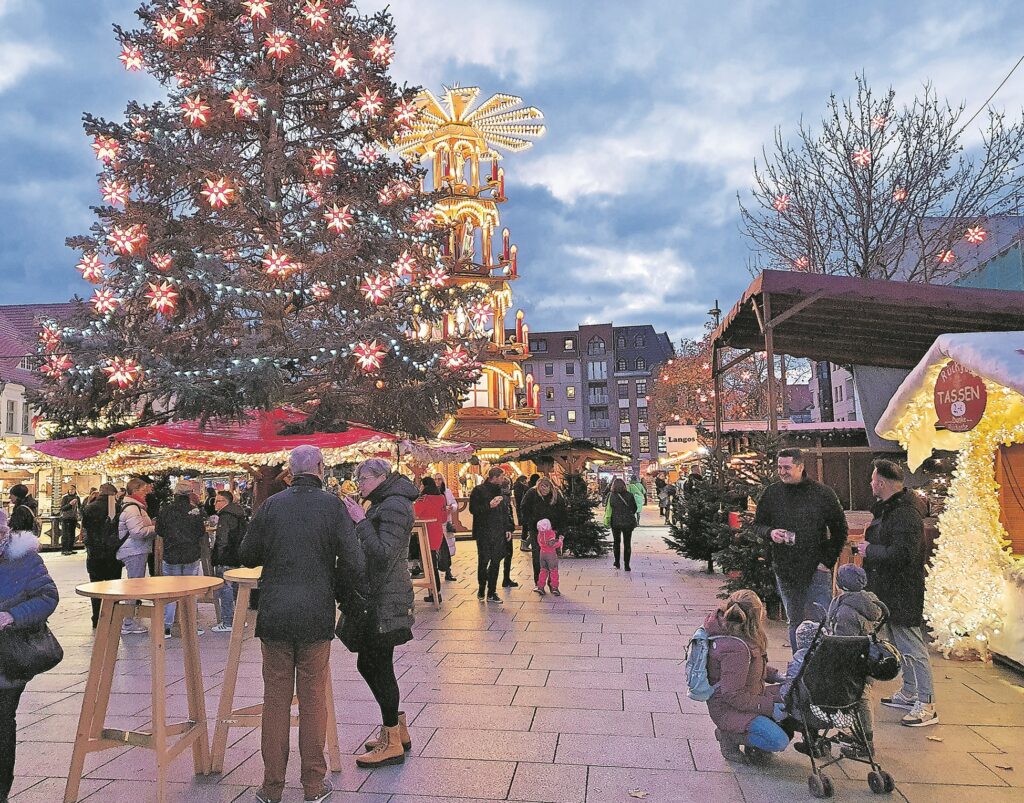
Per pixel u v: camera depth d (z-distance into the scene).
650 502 52.50
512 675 7.00
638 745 5.15
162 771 4.32
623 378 102.50
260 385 12.33
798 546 6.26
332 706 4.80
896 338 12.49
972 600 7.31
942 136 19.09
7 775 4.14
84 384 12.95
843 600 4.73
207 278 12.91
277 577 4.32
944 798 4.29
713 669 4.86
